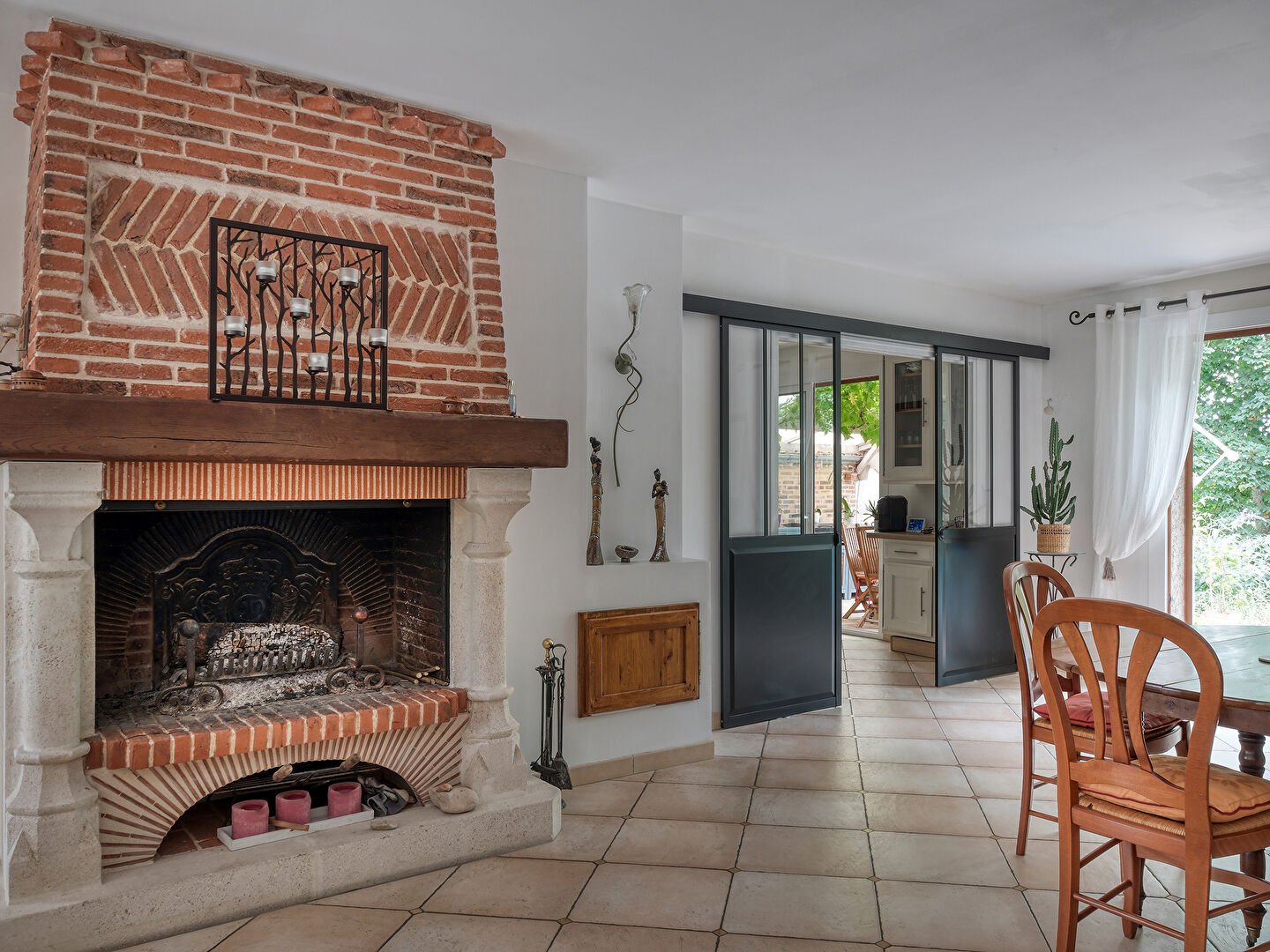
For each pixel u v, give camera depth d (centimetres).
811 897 277
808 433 523
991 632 609
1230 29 263
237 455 253
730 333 489
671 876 293
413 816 303
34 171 274
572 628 386
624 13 258
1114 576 593
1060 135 344
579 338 389
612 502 425
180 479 266
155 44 274
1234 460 558
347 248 304
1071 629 231
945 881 290
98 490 243
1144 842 219
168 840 281
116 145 265
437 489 314
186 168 276
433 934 254
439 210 324
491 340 329
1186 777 207
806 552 514
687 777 397
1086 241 488
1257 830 212
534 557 376
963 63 287
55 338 250
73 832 243
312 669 329
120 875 254
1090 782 230
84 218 258
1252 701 229
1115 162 372
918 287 580
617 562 421
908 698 544
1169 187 401
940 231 472
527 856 310
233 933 254
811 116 329
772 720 495
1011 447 630
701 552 479
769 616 496
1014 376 628
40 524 237
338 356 300
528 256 376
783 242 495
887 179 394
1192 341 541
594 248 419
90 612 254
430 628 339
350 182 306
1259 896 215
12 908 234
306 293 296
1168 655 298
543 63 289
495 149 337
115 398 236
